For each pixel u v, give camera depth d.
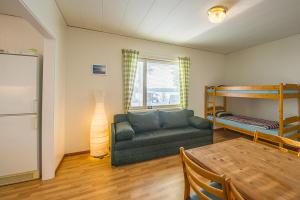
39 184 1.94
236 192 0.73
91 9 2.23
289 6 2.09
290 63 3.22
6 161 1.90
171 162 2.55
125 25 2.74
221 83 4.52
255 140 1.70
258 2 2.00
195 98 4.16
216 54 4.46
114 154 2.38
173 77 3.86
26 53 1.92
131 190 1.84
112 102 3.15
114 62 3.14
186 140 2.93
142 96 3.50
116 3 2.07
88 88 2.94
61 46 2.42
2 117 1.85
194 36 3.23
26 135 1.96
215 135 4.04
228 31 2.97
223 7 2.11
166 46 3.67
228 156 1.28
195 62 4.11
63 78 2.60
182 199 1.70
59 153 2.42
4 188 1.86
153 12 2.29
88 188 1.88
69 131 2.83
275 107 3.53
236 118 3.74
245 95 3.21
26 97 1.93
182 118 3.35
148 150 2.59
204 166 1.15
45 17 1.68
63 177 2.10
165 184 1.97
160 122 3.25
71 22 2.65
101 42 3.02
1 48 2.17
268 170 1.06
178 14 2.34
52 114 2.03
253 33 3.06
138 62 3.43
